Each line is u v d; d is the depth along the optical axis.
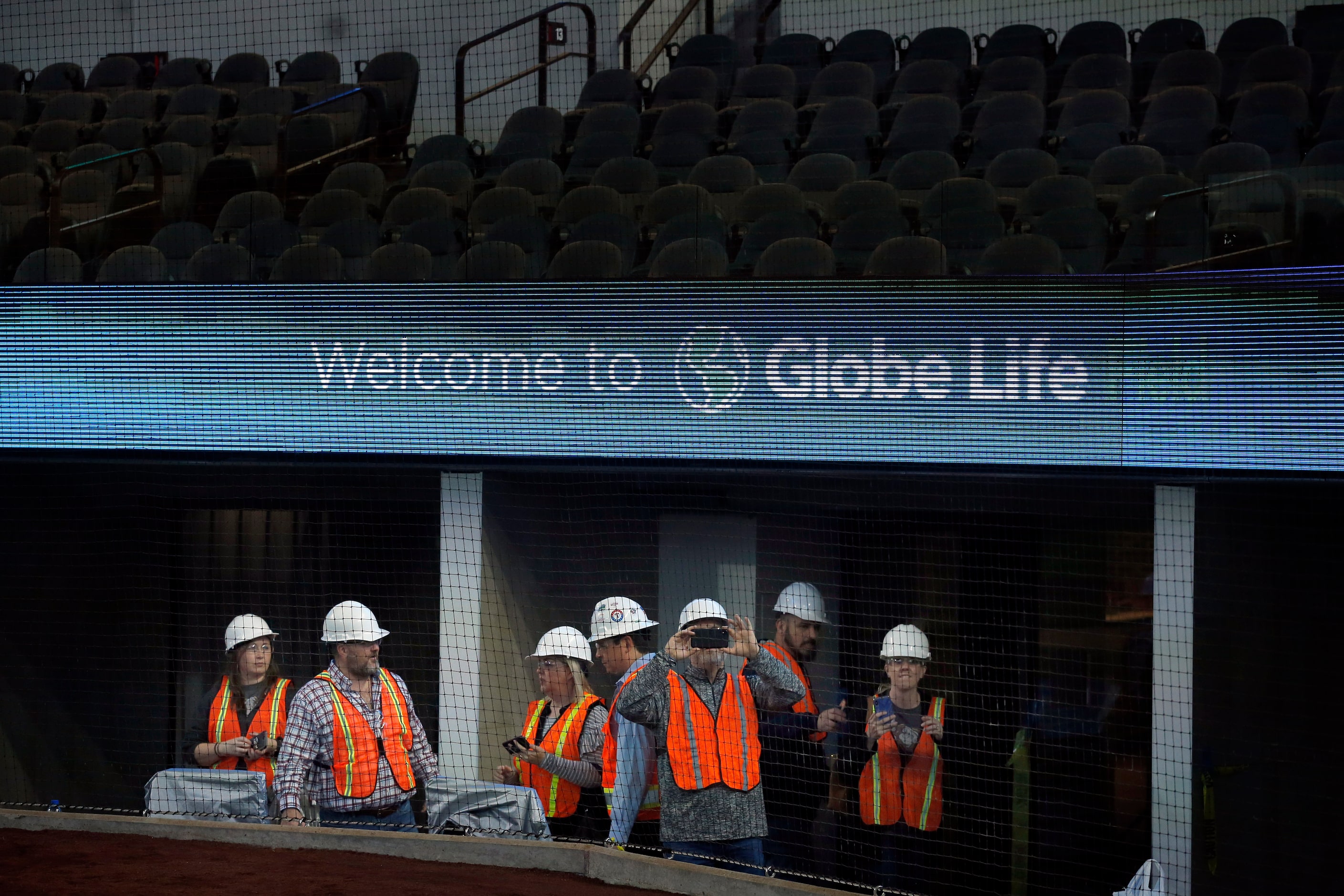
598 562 11.76
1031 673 10.60
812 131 15.29
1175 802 10.04
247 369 11.27
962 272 11.30
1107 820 10.17
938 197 12.48
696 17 19.52
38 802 12.46
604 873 7.78
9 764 12.54
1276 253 10.43
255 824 8.47
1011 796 10.29
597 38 19.28
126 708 12.48
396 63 17.36
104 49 19.41
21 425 11.63
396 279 11.01
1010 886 10.05
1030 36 16.61
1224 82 15.31
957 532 10.85
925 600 10.91
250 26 19.34
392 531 12.23
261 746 9.38
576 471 11.08
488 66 18.98
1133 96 15.62
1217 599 10.02
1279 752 9.84
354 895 7.27
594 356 10.70
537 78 18.98
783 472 10.38
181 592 12.55
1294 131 13.28
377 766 8.70
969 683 10.74
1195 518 10.07
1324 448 9.13
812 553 11.22
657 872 7.59
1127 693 10.31
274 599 12.41
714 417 10.49
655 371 10.59
